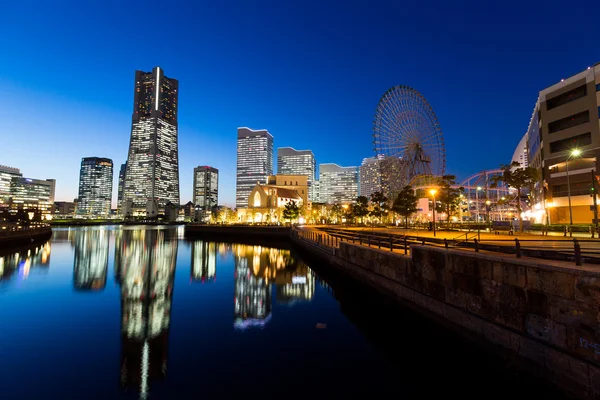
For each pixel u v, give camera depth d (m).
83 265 42.50
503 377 10.90
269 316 19.62
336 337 15.99
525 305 10.47
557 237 31.94
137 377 11.91
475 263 12.59
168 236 114.69
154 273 36.28
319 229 74.44
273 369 12.51
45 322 18.58
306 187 185.25
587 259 10.77
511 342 10.82
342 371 12.27
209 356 13.86
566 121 55.44
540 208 65.19
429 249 15.49
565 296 9.28
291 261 45.53
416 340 15.53
